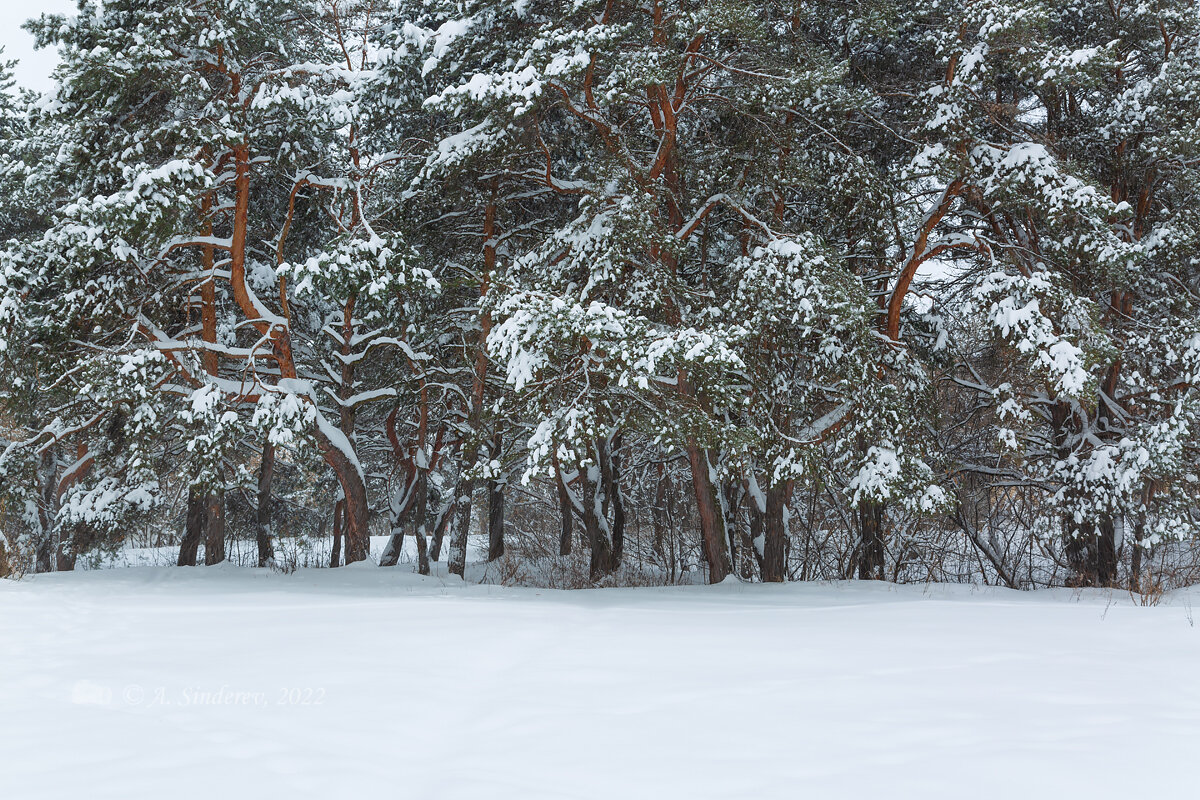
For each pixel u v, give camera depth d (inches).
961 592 586.2
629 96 622.2
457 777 157.6
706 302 674.2
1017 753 167.6
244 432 677.3
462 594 554.3
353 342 823.7
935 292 826.8
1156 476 616.4
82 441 869.2
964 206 742.5
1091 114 727.7
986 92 732.0
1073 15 754.2
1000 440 649.6
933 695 218.4
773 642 307.4
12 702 217.8
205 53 695.7
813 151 700.0
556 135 715.4
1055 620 362.9
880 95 701.9
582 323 509.7
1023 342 603.5
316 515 1219.9
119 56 623.5
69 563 880.9
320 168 781.9
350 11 848.3
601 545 866.8
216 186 707.4
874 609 416.5
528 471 533.0
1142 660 266.4
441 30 666.2
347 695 223.9
